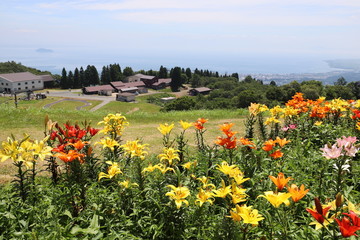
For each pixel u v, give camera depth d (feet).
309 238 10.04
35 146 12.01
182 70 559.79
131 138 35.22
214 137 35.50
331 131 24.41
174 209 11.28
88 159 15.15
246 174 14.94
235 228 9.43
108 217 11.87
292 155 19.85
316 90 237.04
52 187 15.12
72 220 11.39
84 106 267.18
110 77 470.80
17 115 47.39
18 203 12.75
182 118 54.90
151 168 12.84
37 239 9.09
